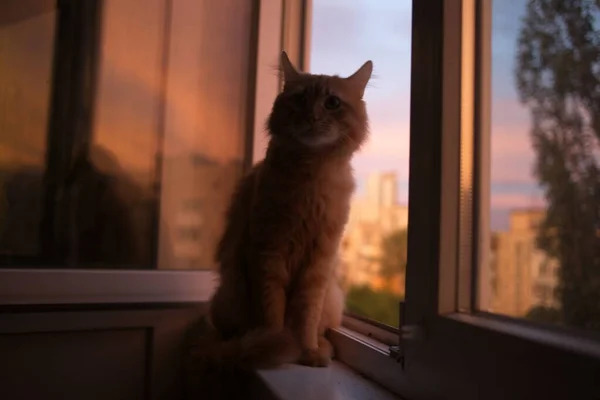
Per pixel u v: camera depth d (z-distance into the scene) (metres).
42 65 1.48
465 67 0.87
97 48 1.55
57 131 1.49
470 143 0.86
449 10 0.86
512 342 0.64
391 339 1.10
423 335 0.84
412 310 0.88
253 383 1.06
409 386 0.88
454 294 0.83
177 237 1.63
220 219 1.68
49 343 1.28
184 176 1.65
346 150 1.35
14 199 1.43
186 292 1.51
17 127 1.44
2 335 1.23
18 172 1.44
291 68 1.44
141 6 1.61
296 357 1.15
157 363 1.42
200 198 1.67
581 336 0.63
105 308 1.38
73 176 1.50
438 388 0.79
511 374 0.64
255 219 1.30
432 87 0.86
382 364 1.00
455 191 0.84
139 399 1.40
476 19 0.88
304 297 1.30
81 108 1.53
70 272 1.36
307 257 1.33
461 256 0.84
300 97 1.36
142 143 1.60
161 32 1.63
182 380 1.44
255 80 1.71
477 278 0.83
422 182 0.88
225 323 1.38
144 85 1.61
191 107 1.67
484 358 0.69
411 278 0.89
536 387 0.60
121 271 1.43
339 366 1.16
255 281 1.30
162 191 1.61
